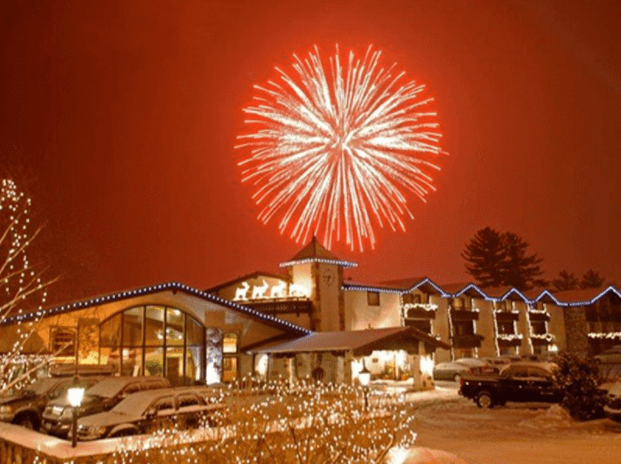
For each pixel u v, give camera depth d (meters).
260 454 8.91
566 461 12.73
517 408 22.95
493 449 14.31
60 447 8.88
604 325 63.50
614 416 16.92
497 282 83.94
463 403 25.05
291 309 39.41
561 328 61.75
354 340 30.61
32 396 18.27
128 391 17.06
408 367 40.38
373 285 44.56
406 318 45.81
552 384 22.08
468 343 50.59
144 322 30.38
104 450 8.63
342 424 9.20
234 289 42.72
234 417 9.48
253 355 33.44
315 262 40.16
